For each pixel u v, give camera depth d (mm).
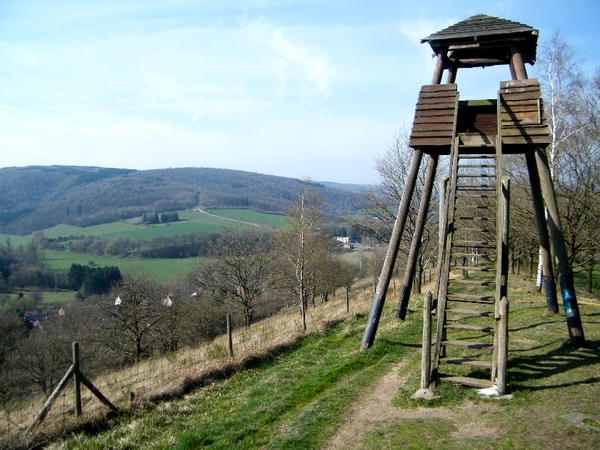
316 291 42750
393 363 11242
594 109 19969
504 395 7992
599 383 8312
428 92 12641
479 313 9094
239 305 37844
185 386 11164
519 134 11359
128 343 30250
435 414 7645
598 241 21156
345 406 8555
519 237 25234
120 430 8680
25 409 12141
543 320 14125
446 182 11656
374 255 44062
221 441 7715
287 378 11281
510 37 12062
